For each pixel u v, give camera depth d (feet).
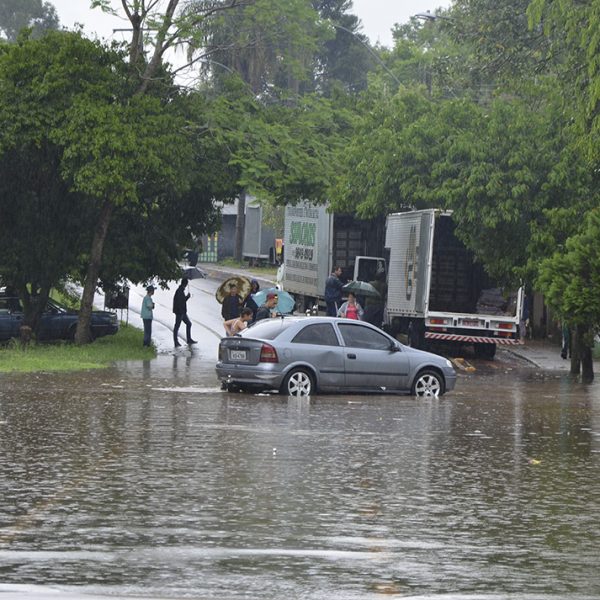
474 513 76.74
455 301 247.29
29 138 222.07
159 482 86.43
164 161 228.84
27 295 251.60
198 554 62.95
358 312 234.79
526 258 228.22
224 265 574.56
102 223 245.24
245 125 247.09
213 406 140.56
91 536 67.31
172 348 248.93
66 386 163.73
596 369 230.07
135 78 238.89
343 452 104.17
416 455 103.65
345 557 62.85
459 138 235.20
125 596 53.52
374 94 306.35
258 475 90.48
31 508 75.72
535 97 251.39
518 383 194.18
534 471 95.66
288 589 55.47
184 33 238.27
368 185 262.88
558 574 59.52
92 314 257.96
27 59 225.15
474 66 337.31
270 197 250.98
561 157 222.07
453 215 232.12
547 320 293.64
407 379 160.76
